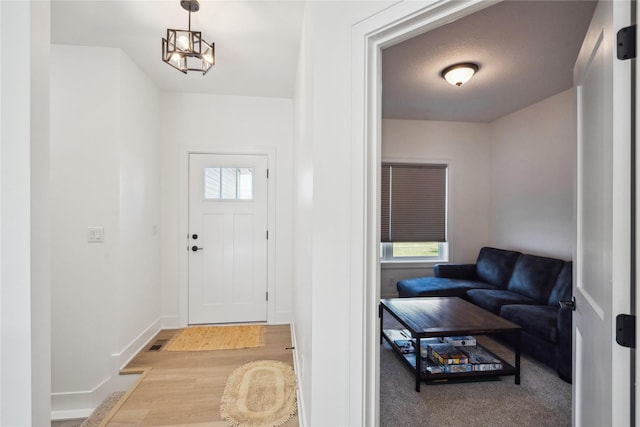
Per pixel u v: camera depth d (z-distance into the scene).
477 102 3.66
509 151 4.14
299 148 2.52
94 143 2.48
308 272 1.62
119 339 2.51
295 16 2.12
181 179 3.40
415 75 2.91
